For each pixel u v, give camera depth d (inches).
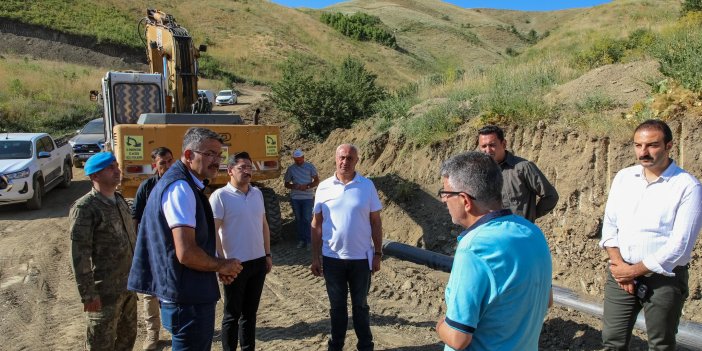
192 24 2444.6
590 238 266.5
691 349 181.6
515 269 86.0
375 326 220.1
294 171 345.7
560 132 313.4
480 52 3169.3
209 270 134.6
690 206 133.2
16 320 235.1
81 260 151.9
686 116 268.5
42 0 2039.9
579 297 227.1
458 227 323.3
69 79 1390.3
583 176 288.8
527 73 476.1
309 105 592.7
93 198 157.6
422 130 404.8
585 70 476.7
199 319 134.3
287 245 357.1
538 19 5226.4
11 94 1188.5
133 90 414.3
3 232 400.2
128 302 169.3
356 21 3142.2
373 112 589.0
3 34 1745.8
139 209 208.2
